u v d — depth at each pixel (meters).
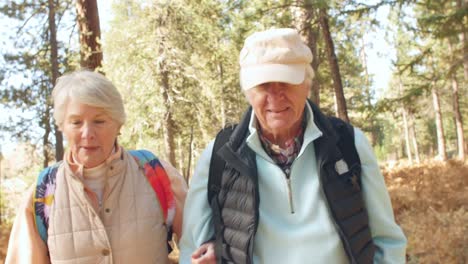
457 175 9.39
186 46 14.91
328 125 1.83
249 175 1.80
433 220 5.75
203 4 13.23
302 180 1.84
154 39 14.45
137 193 2.05
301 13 9.33
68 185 1.98
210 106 15.53
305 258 1.79
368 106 9.01
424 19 8.51
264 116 1.80
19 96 11.62
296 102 1.77
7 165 12.73
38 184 2.02
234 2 8.99
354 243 1.78
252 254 1.81
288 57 1.72
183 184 2.24
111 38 14.35
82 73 1.97
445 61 9.59
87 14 6.99
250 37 1.82
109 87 1.95
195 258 1.96
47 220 1.98
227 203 1.87
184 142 17.97
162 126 15.01
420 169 13.30
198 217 2.01
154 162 2.15
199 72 14.82
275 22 8.88
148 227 2.04
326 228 1.80
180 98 14.64
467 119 35.44
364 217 1.83
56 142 10.39
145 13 14.64
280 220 1.84
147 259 2.03
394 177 12.52
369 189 1.86
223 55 14.86
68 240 1.94
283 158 1.88
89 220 1.96
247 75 1.77
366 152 1.85
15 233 1.99
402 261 1.93
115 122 1.99
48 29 11.24
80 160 1.95
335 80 9.65
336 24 9.39
